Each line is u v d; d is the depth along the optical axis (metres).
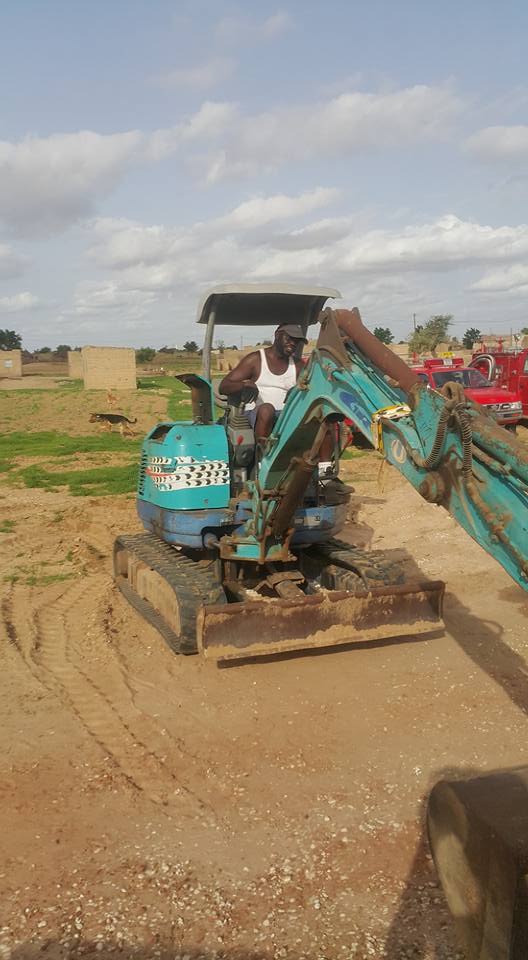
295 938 3.46
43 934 3.51
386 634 6.16
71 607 8.52
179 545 7.17
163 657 6.82
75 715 5.76
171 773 4.90
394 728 5.39
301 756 5.05
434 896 3.70
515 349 26.45
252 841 4.18
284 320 8.08
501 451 3.27
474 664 6.46
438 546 10.48
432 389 3.87
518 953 2.40
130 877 3.90
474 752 5.03
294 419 5.62
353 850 4.07
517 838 2.39
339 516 7.11
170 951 3.40
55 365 92.31
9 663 6.81
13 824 4.38
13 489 17.00
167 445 7.07
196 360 100.62
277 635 5.94
